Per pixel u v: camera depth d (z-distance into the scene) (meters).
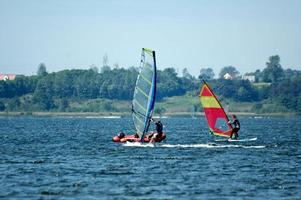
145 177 158.00
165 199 132.88
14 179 154.75
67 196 135.62
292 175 163.25
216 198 134.12
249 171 169.38
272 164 183.38
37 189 142.25
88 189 142.50
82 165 179.62
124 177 158.00
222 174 163.75
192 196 135.75
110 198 133.75
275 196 136.62
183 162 185.62
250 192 140.38
